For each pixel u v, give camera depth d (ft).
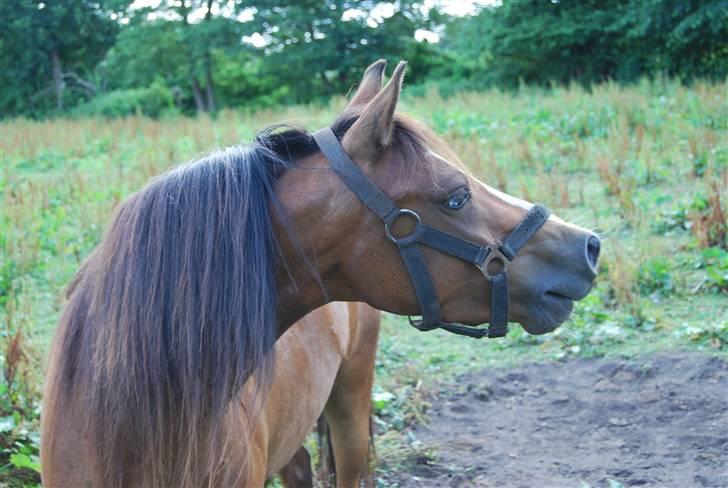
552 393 16.30
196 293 5.81
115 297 5.85
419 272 6.26
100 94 111.65
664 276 19.84
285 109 68.49
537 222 6.57
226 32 99.96
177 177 6.12
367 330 10.58
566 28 74.02
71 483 6.07
